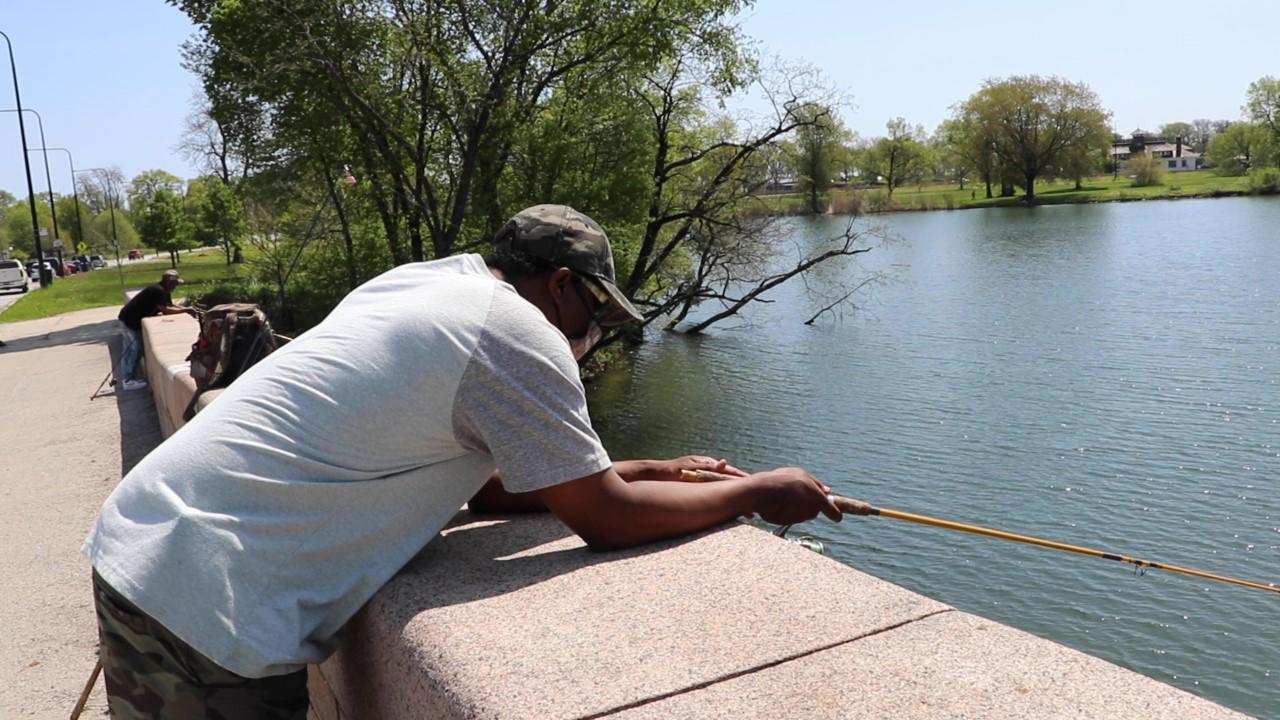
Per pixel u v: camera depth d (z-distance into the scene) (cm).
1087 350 2831
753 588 191
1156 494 1645
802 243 5822
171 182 10338
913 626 173
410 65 2245
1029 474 1778
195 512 183
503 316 194
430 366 189
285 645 183
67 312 3325
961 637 168
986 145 11806
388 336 191
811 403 2384
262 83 2256
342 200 2719
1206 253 5328
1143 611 1271
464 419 192
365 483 191
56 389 1499
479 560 213
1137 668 1153
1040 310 3616
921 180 12400
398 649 184
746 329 3478
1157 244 6022
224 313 570
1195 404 2177
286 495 187
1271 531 1475
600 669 164
